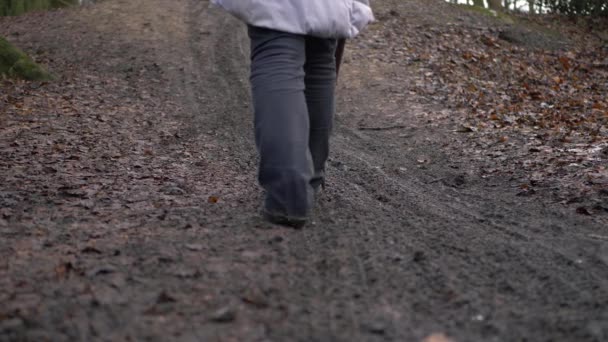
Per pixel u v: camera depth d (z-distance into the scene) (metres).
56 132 7.33
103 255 2.83
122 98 10.23
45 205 4.07
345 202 4.17
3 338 1.90
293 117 3.29
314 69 3.64
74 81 11.33
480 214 3.95
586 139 6.39
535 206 4.16
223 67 12.87
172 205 4.05
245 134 7.77
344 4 3.42
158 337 1.94
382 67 12.94
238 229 3.32
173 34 15.50
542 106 9.58
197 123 8.58
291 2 3.30
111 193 4.47
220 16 17.39
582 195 4.32
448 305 2.29
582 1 21.97
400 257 2.84
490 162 5.82
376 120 8.95
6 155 5.90
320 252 2.92
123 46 14.35
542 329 2.07
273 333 1.99
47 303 2.19
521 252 3.00
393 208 4.11
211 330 2.00
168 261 2.73
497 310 2.24
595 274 2.67
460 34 16.64
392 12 17.69
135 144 6.93
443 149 6.68
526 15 22.12
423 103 10.05
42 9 21.19
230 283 2.46
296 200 3.33
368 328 2.04
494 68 13.70
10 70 11.12
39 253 2.88
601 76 13.87
